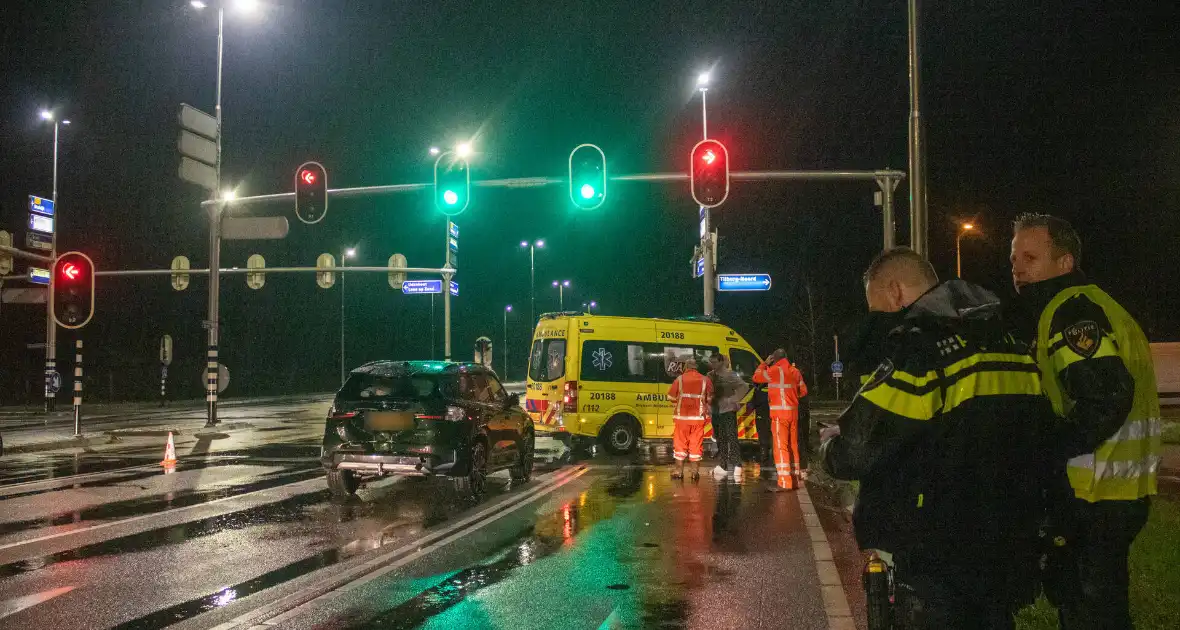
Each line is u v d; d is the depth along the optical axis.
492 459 11.80
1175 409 23.78
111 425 27.98
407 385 11.23
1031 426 2.59
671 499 11.07
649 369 17.33
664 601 6.27
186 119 23.31
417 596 6.46
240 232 24.70
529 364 18.06
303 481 12.91
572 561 7.59
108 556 7.87
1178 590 5.66
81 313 20.98
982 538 2.54
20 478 13.52
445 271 35.16
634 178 17.58
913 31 12.04
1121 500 3.03
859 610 6.00
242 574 7.18
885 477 2.69
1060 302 3.07
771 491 11.73
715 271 26.09
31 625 5.79
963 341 2.61
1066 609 3.06
